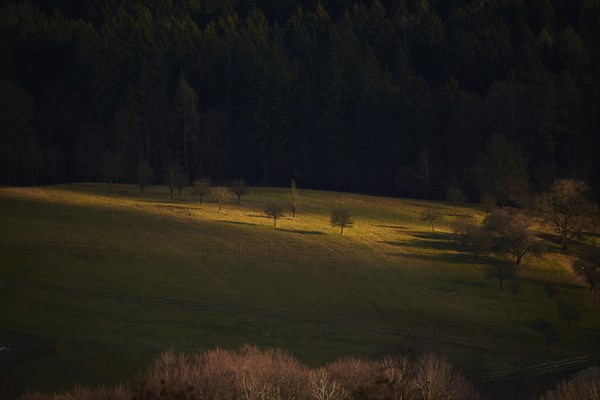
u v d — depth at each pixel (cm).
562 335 17475
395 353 12625
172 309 16375
